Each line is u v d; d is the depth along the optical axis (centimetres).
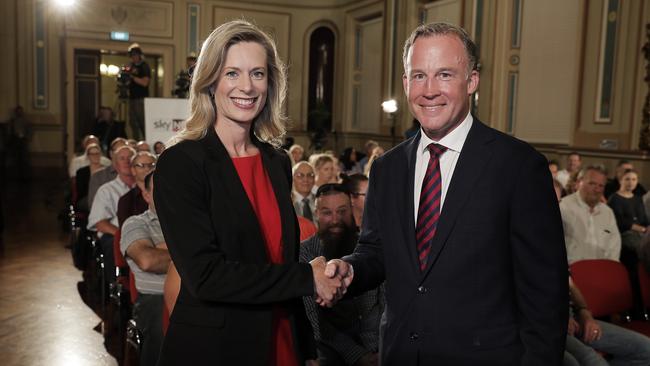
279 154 160
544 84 808
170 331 139
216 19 1282
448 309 144
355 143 1295
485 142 148
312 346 159
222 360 137
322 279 139
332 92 1361
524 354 140
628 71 677
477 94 870
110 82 1360
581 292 309
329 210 272
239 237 138
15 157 1141
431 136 153
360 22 1282
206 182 137
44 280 489
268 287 132
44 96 1170
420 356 146
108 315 404
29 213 808
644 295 332
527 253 141
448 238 144
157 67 1288
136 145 616
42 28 1159
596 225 411
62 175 1185
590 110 726
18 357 331
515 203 142
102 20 1208
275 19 1327
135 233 280
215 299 131
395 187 158
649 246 322
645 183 652
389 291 155
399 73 1106
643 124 655
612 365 285
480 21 862
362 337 253
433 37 145
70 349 344
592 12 719
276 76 154
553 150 791
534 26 817
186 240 131
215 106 147
